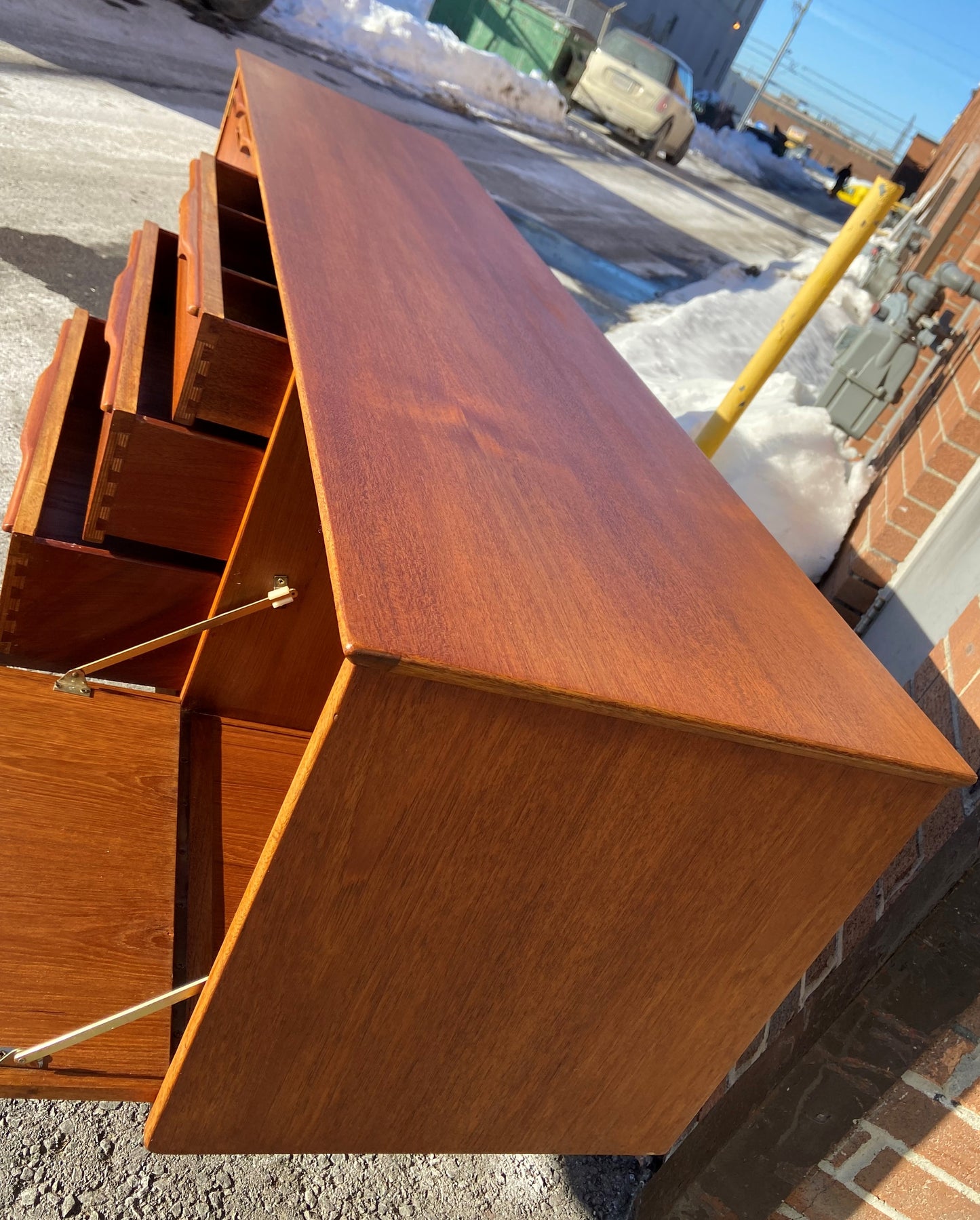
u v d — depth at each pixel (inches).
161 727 66.1
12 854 52.1
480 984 42.7
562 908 41.2
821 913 45.3
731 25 1448.1
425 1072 45.4
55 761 59.2
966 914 48.5
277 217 62.0
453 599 33.9
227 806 62.9
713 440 135.5
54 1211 52.6
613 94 610.9
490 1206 63.2
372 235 68.0
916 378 154.0
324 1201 59.2
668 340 231.1
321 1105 44.6
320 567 65.0
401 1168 63.1
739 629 43.3
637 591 41.3
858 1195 55.6
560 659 34.0
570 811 38.0
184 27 336.2
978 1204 52.7
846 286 390.6
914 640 93.4
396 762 34.4
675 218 458.0
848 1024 52.8
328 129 93.8
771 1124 56.7
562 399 58.0
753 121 1909.4
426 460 41.6
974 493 99.0
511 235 91.1
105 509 64.1
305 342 46.2
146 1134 42.8
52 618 67.4
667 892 42.2
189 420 62.7
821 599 51.7
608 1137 53.0
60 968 47.4
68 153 191.6
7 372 115.2
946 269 125.3
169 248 88.4
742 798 40.0
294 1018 40.6
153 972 49.5
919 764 39.9
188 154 221.5
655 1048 48.7
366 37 463.8
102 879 53.2
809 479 140.0
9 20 260.1
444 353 53.9
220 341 60.1
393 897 38.2
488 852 38.1
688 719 34.9
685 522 51.1
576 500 46.0
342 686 32.2
